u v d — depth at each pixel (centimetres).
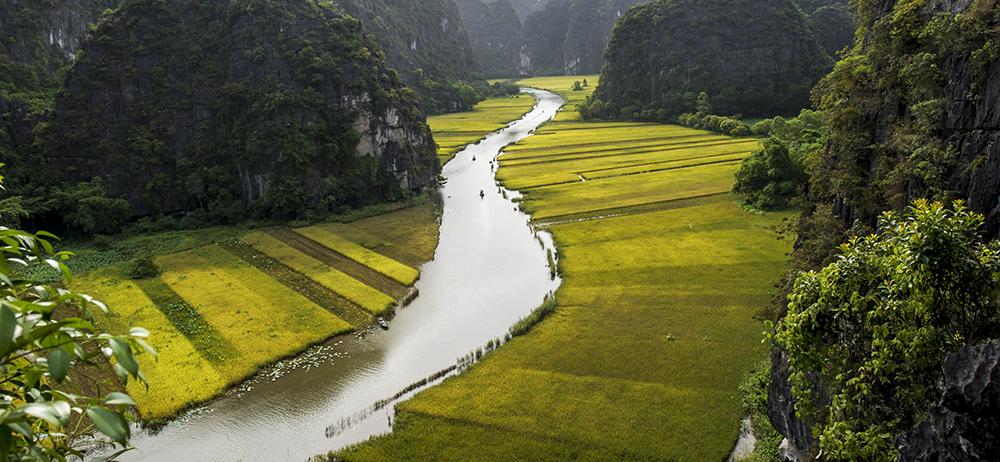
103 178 8806
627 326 5056
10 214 6988
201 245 7925
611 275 6278
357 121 9662
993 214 2431
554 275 6481
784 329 2400
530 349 4738
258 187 9112
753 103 19925
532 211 9281
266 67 9269
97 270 6869
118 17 9656
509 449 3541
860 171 3384
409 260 7294
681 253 6838
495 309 5762
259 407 4159
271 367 4691
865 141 3366
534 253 7375
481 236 8231
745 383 4028
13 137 8712
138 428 3925
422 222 8975
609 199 9725
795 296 2352
